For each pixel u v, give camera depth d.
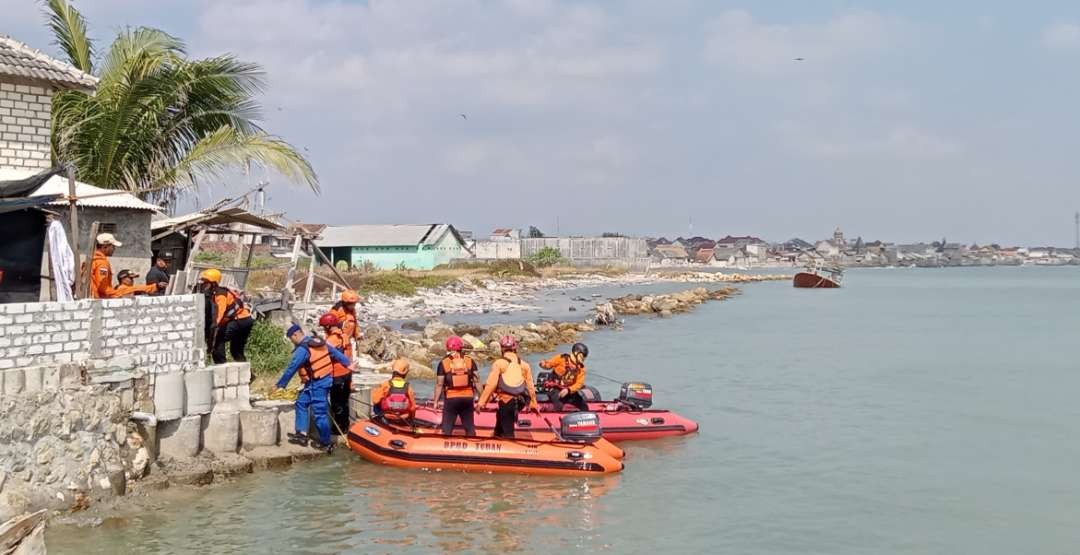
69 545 10.36
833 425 19.41
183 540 10.73
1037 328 47.47
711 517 12.68
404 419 15.17
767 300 75.88
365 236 79.62
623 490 13.77
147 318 12.52
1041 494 14.30
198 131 24.48
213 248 44.72
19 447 10.68
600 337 37.78
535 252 113.25
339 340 15.20
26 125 16.45
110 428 11.73
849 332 43.56
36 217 12.91
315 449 14.51
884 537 12.12
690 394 23.31
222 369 13.55
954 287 118.31
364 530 11.42
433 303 51.16
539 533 11.64
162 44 23.62
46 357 11.34
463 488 13.42
